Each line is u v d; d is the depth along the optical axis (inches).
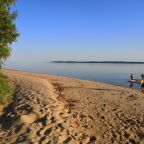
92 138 502.3
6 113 623.8
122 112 706.8
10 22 876.6
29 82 1090.1
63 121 566.9
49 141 464.4
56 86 1114.1
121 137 519.8
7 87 838.5
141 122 620.4
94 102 810.2
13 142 462.3
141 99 920.9
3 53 895.1
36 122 552.4
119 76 2369.6
